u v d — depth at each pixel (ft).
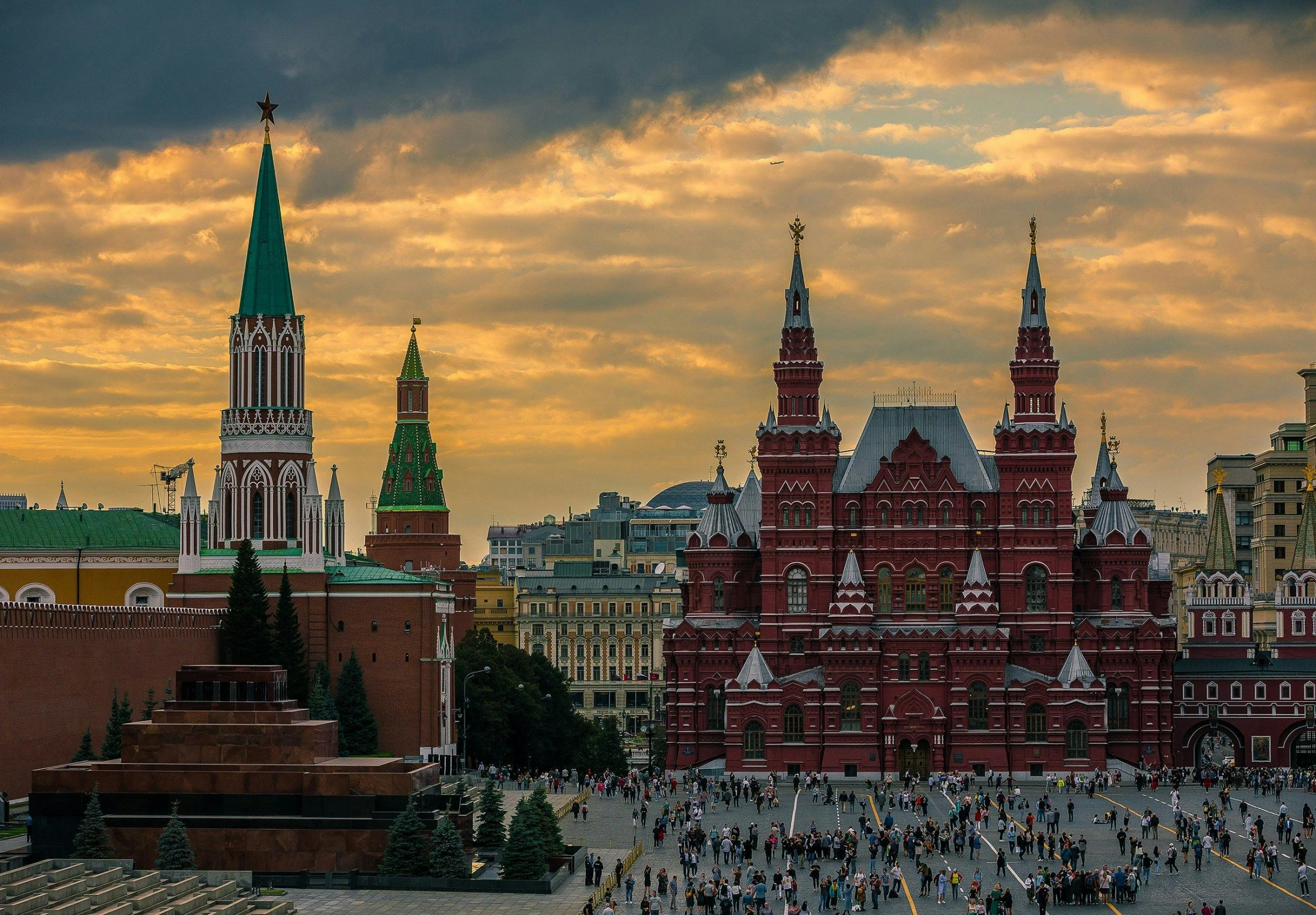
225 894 408.87
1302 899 451.53
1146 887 469.16
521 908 425.28
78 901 375.04
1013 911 437.58
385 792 457.27
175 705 465.47
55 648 547.90
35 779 456.86
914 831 522.47
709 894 429.38
